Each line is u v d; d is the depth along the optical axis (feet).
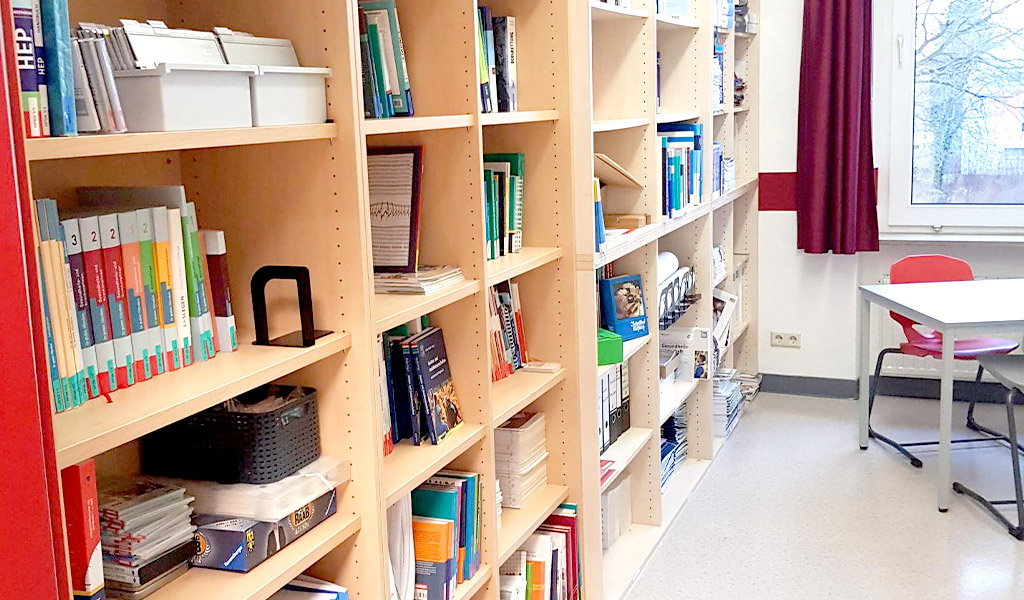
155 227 5.09
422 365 7.30
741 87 16.65
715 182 14.60
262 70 5.15
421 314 6.72
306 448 6.01
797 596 10.52
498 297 9.12
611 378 11.35
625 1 10.64
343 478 6.14
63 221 4.56
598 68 11.55
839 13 15.89
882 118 16.94
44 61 4.16
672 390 13.44
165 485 5.70
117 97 4.46
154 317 5.11
